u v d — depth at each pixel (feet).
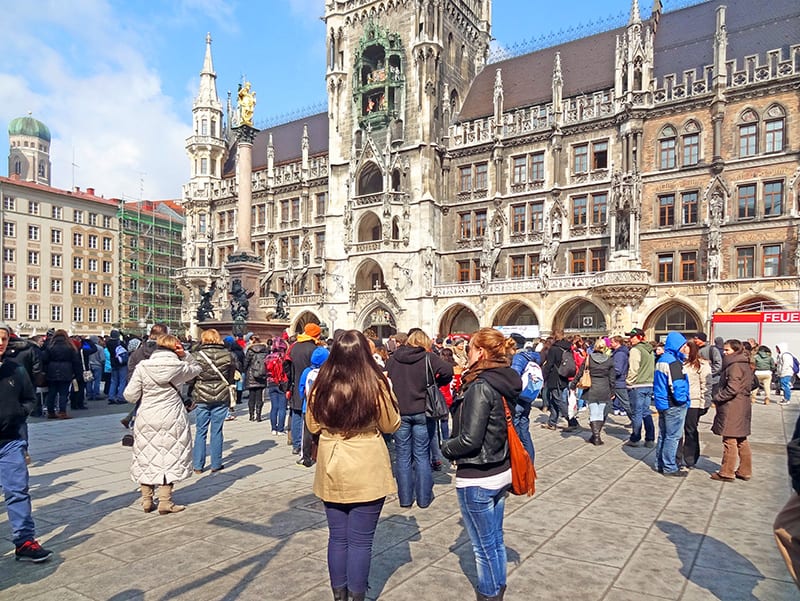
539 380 35.53
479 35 195.31
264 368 58.29
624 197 135.95
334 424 17.52
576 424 53.62
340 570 17.61
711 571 21.44
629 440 47.65
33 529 22.49
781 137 123.13
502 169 161.48
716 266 124.67
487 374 17.81
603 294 133.69
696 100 131.95
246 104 108.99
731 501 30.40
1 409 21.67
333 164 183.52
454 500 31.12
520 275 157.17
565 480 34.88
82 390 67.31
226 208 220.64
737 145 127.85
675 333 36.73
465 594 19.54
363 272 179.73
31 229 229.86
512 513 28.35
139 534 25.29
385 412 17.95
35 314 229.45
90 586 20.08
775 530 11.79
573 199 150.51
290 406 42.16
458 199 169.89
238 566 21.80
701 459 41.09
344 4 184.44
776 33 133.90
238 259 103.50
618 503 30.07
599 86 151.53
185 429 29.04
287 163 209.26
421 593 19.61
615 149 144.25
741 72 128.36
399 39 171.01
